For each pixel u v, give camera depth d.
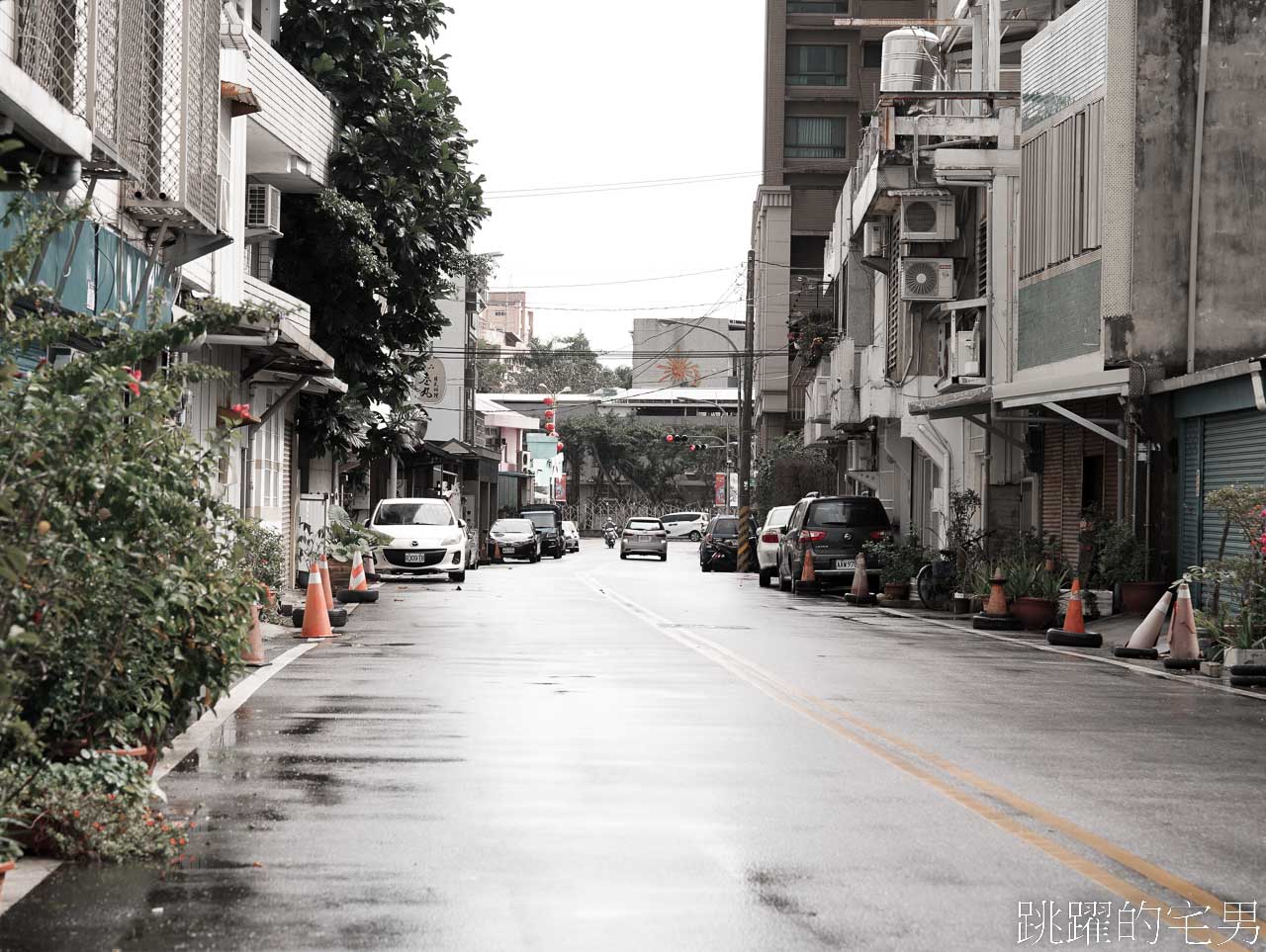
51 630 7.75
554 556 64.31
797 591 33.84
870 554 32.78
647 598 30.92
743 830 8.15
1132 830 8.27
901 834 8.09
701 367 119.25
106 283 15.95
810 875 7.17
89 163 13.89
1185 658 17.06
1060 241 26.14
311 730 11.62
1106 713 13.21
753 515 58.38
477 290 68.25
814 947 5.98
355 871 7.17
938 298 32.16
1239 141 23.44
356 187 31.91
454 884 6.94
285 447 31.73
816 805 8.87
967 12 32.50
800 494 61.84
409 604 27.72
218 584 9.51
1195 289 23.31
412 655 17.53
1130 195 23.56
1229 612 17.27
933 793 9.27
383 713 12.60
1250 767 10.45
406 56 33.47
